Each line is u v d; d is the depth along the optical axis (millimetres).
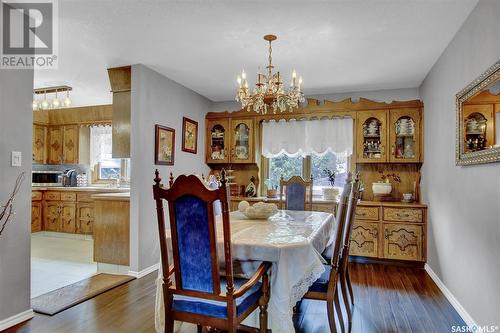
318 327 2367
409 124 4223
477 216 2244
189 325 2395
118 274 3516
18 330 2244
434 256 3469
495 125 1935
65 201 5469
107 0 2227
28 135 2443
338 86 4363
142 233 3490
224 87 4504
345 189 2244
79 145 5836
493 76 1928
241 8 2332
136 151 3469
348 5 2275
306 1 2229
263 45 3002
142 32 2736
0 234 2193
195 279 1696
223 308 1666
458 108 2570
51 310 2551
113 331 2242
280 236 2127
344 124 4562
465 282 2480
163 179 3914
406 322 2426
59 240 5258
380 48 3043
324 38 2826
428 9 2311
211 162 5078
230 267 1625
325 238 2658
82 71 3820
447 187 2973
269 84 2701
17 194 2354
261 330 1873
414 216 3910
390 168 4484
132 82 3537
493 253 2000
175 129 4199
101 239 3654
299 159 4973
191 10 2363
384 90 4531
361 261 4164
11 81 2320
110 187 5609
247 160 4922
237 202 4715
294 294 1946
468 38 2408
